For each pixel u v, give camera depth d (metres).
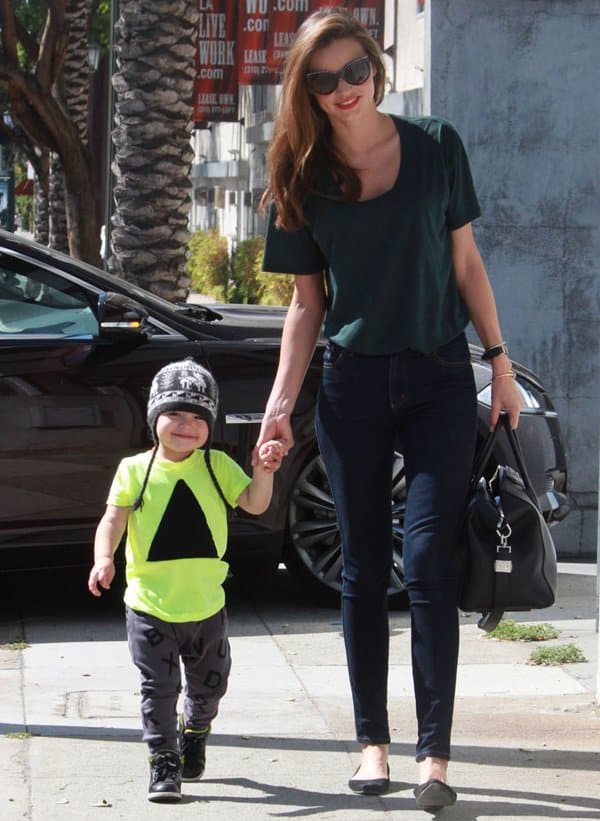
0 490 6.75
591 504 9.00
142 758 4.96
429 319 4.43
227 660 4.63
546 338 8.86
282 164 4.42
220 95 18.42
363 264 4.41
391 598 7.32
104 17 26.42
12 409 6.73
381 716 4.60
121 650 6.62
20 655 6.50
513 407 4.62
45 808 4.46
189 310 7.39
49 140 16.06
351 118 4.28
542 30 8.68
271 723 5.43
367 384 4.46
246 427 7.04
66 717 5.47
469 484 4.50
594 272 8.83
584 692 5.91
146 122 12.29
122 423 6.87
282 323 7.50
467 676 6.16
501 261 8.80
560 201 8.79
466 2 8.63
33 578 8.18
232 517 7.09
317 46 4.27
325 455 4.58
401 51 21.11
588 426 8.93
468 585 4.41
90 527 6.88
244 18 17.52
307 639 6.85
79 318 6.98
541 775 4.81
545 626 6.98
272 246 4.58
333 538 7.36
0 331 6.84
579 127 8.74
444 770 4.32
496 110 8.70
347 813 4.44
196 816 4.41
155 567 4.51
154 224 12.37
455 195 4.44
